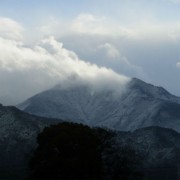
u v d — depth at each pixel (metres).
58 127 136.38
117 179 147.75
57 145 129.62
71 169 126.88
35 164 131.12
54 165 127.50
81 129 136.00
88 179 131.12
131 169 151.50
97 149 140.88
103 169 143.50
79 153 130.00
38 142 135.00
